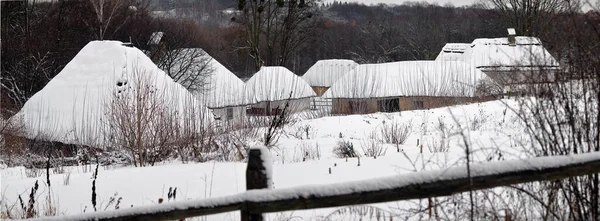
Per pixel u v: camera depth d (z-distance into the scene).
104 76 18.53
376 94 33.09
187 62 40.25
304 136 16.45
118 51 19.06
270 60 52.06
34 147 17.28
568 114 3.93
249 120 15.13
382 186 2.79
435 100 29.06
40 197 7.51
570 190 3.72
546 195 4.00
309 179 7.45
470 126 15.23
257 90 32.72
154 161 11.75
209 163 10.18
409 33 72.56
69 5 42.16
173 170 9.24
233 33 54.56
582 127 3.90
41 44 37.41
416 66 35.38
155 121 12.47
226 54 61.44
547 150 3.96
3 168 12.58
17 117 18.34
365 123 19.06
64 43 40.16
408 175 2.80
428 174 2.77
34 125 18.16
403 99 33.00
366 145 12.49
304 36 52.56
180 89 17.34
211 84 37.72
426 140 13.48
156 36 42.75
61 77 19.44
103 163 12.29
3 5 37.84
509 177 2.73
